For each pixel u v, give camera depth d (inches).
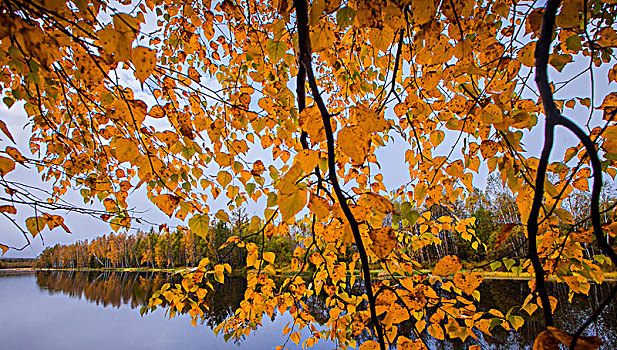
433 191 59.8
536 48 23.0
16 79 63.6
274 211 49.8
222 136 60.6
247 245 63.8
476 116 44.3
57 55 25.1
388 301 50.2
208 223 51.6
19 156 48.4
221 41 85.4
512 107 44.8
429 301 53.5
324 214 26.8
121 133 52.1
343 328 68.5
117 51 24.4
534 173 42.3
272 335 321.1
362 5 29.4
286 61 54.0
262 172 65.9
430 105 50.6
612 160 39.7
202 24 67.9
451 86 46.1
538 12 37.0
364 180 73.9
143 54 24.8
